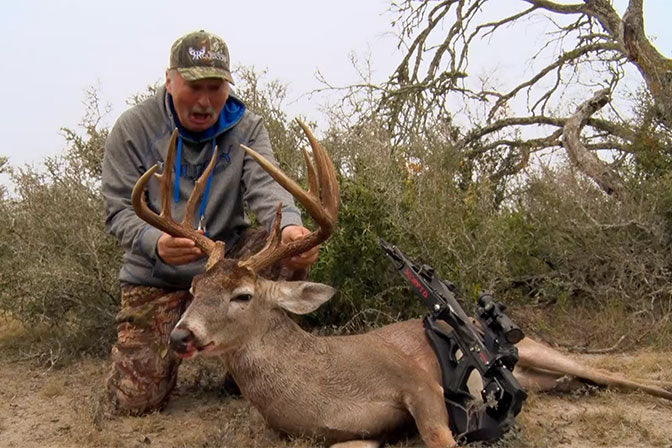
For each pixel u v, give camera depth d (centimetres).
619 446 217
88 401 258
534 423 234
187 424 244
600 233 368
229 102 269
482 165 570
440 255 327
